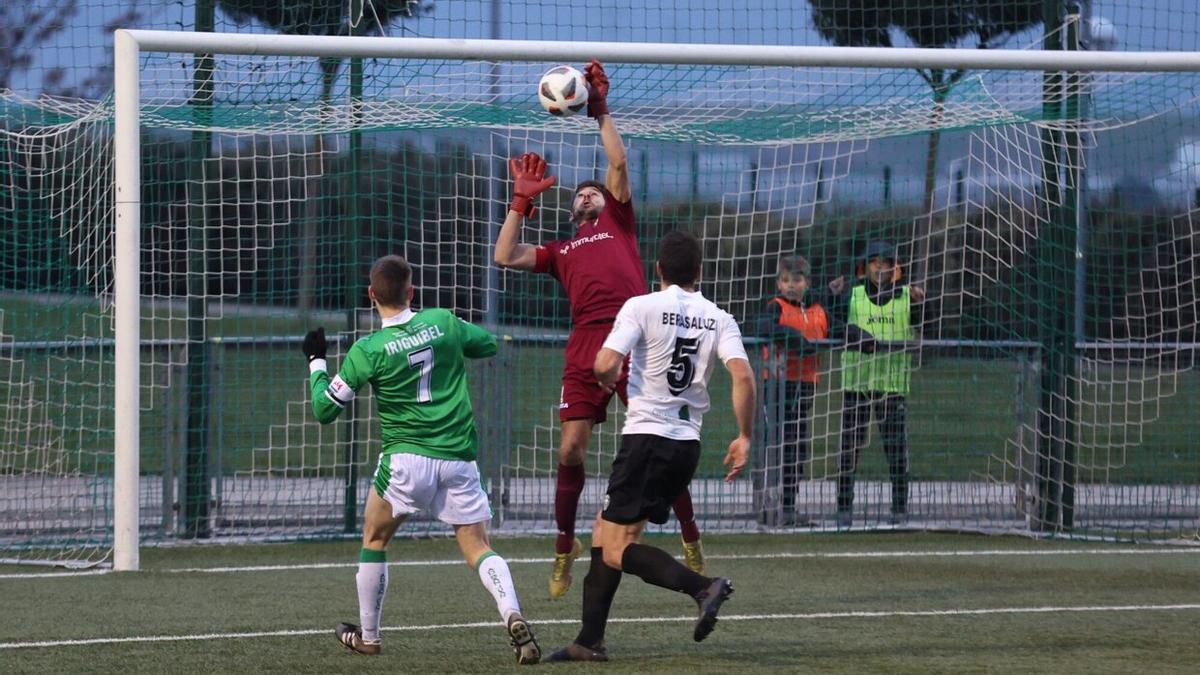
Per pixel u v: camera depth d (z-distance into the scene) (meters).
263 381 39.91
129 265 25.11
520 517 31.80
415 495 17.17
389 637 19.02
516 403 35.50
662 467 16.62
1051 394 31.94
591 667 16.69
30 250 31.81
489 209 33.91
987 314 37.91
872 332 32.47
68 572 25.27
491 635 19.19
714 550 28.89
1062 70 27.22
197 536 29.78
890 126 30.73
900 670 16.55
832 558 27.73
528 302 37.72
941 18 36.38
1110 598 22.78
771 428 31.94
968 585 24.23
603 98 21.03
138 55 24.95
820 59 26.56
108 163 29.00
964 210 37.50
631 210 21.44
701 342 16.72
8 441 32.34
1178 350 35.03
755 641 18.70
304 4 31.92
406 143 33.38
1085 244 38.03
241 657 17.44
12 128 30.83
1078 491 32.81
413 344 17.28
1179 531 31.48
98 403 31.17
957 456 36.31
